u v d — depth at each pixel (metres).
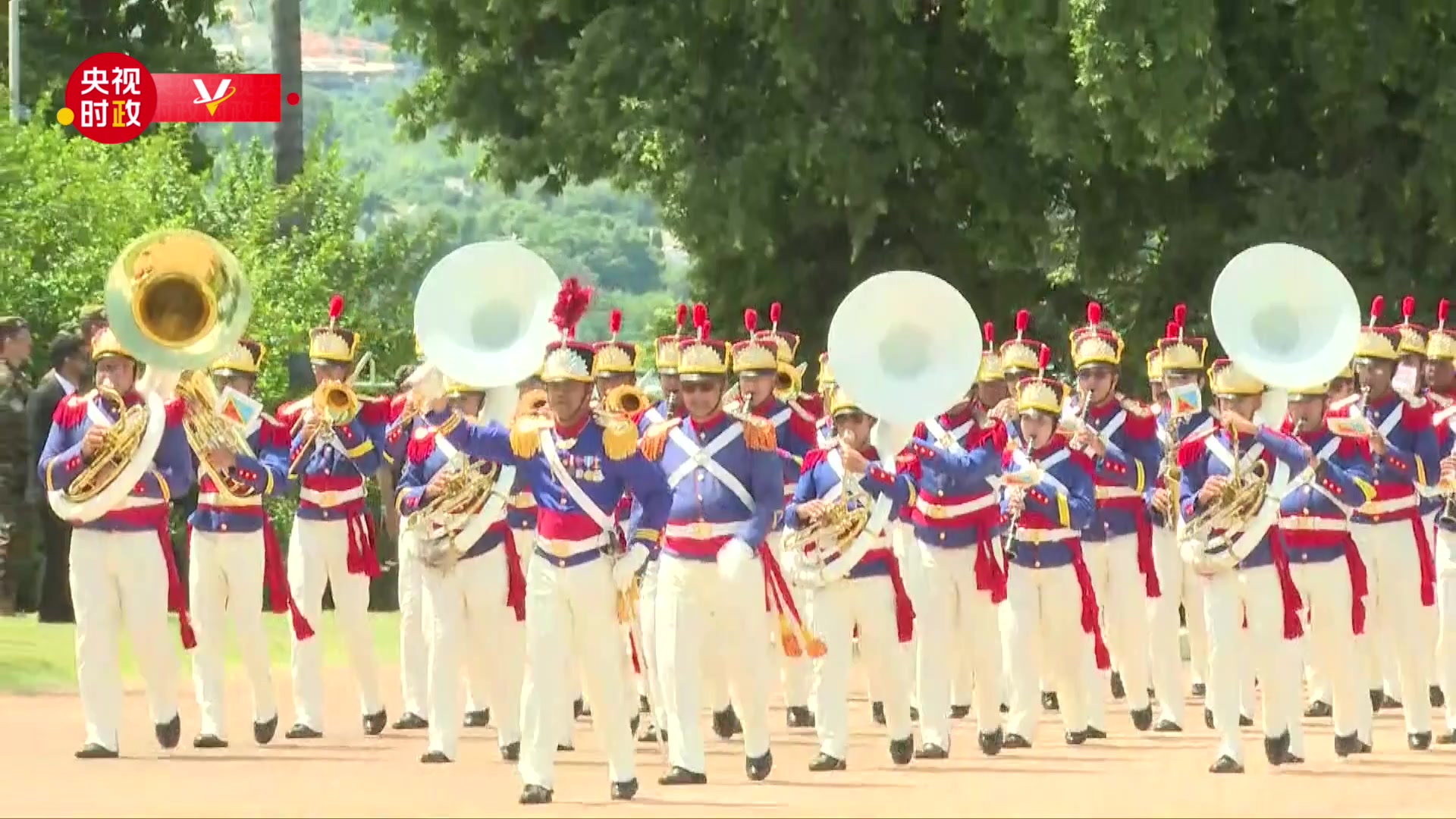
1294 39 93.56
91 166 113.62
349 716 62.78
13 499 82.94
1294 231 94.19
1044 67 90.12
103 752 52.47
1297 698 52.88
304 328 123.12
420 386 53.53
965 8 94.62
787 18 94.44
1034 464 56.75
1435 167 93.19
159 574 52.62
